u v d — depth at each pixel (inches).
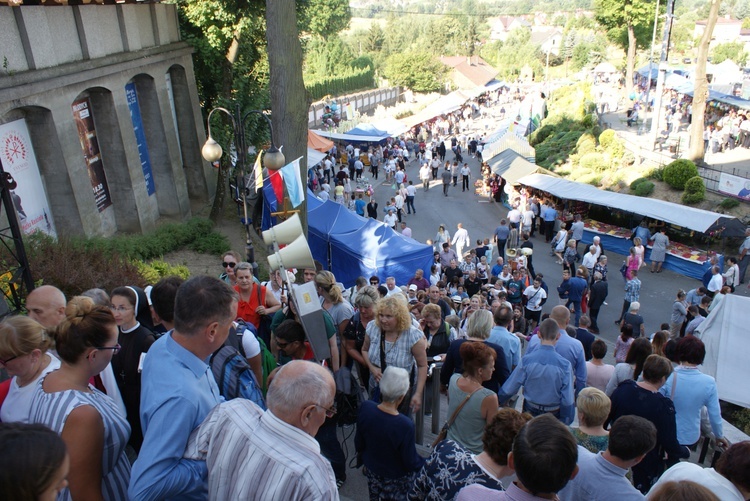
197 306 97.3
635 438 127.3
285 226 238.4
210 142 410.0
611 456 131.4
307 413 87.9
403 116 2229.3
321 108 1887.3
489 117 2256.4
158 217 738.8
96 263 403.5
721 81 1861.5
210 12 745.6
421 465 162.2
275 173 376.2
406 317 193.6
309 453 87.8
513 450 100.8
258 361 160.7
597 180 1120.2
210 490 89.0
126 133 621.3
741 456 122.5
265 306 236.5
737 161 1114.1
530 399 204.4
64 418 97.7
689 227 783.7
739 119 1264.8
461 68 2741.1
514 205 993.5
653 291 738.2
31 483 66.3
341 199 1109.1
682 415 200.1
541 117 1726.1
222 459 88.6
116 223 650.2
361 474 209.3
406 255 583.2
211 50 794.8
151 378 98.3
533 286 549.3
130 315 146.1
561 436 97.0
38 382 113.7
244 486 85.6
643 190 1002.1
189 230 689.0
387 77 2662.4
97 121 599.8
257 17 808.9
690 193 954.1
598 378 254.2
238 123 422.6
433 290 351.6
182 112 797.2
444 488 128.8
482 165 1418.6
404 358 196.1
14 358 112.5
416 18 5452.8
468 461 129.1
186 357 99.3
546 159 1330.0
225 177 807.1
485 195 1227.2
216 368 125.0
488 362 167.5
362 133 1513.3
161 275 490.0
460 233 786.8
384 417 157.6
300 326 182.4
